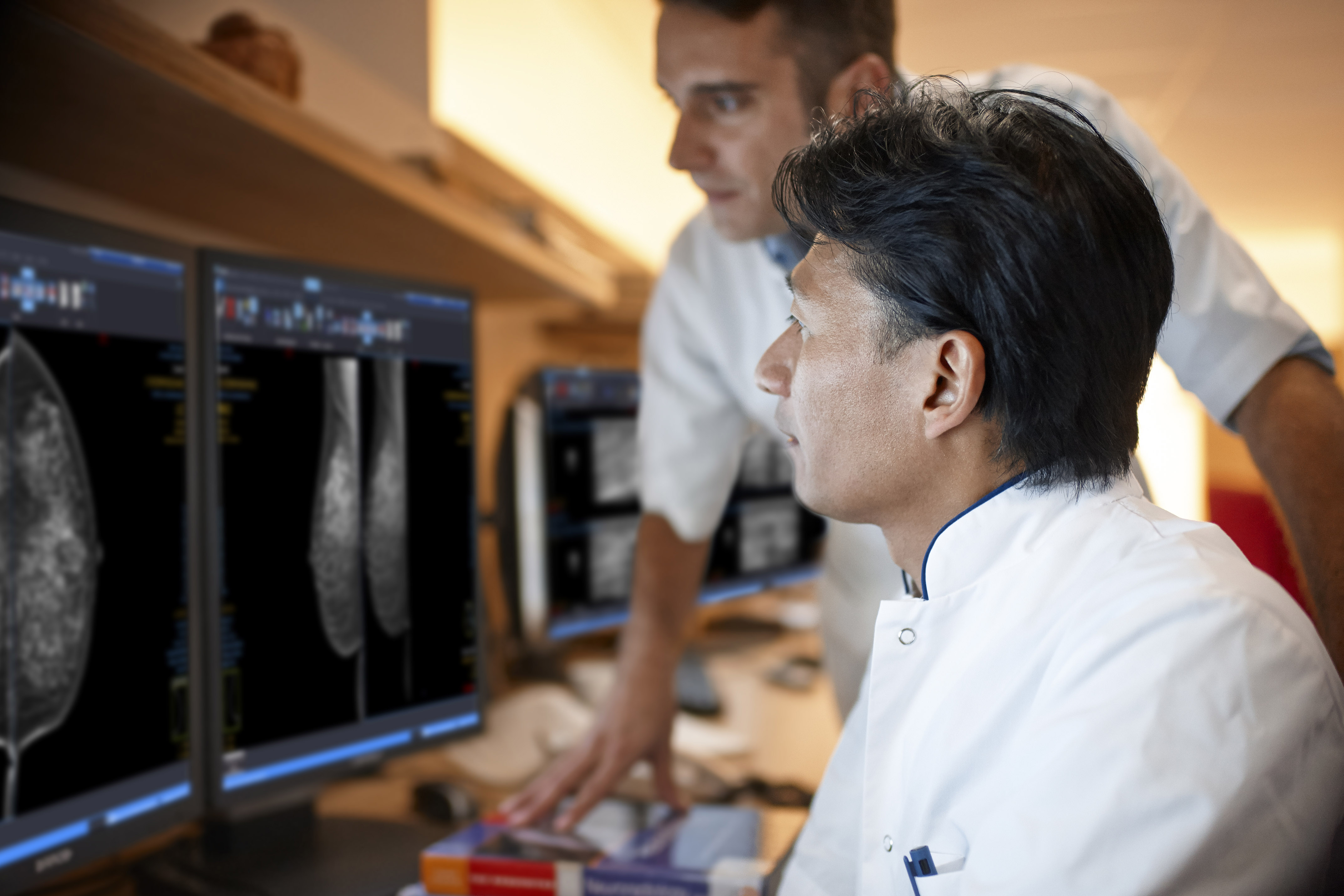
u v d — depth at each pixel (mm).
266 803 1012
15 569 762
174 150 1267
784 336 693
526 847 896
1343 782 521
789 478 2164
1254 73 4312
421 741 1100
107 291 843
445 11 2686
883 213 596
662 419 1349
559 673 1751
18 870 752
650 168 4508
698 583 1353
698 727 1471
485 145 2662
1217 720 494
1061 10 3729
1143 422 654
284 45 1377
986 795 573
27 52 941
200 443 926
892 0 951
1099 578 588
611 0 3426
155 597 875
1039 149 582
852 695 1378
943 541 641
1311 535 765
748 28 847
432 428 1139
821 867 757
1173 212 881
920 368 604
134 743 848
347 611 1033
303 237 1809
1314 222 7090
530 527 1705
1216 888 476
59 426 800
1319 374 855
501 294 2535
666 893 820
